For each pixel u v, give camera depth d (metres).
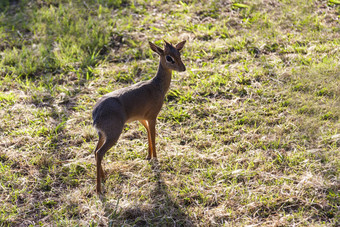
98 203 8.31
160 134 10.52
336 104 10.75
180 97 11.75
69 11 16.92
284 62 12.93
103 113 8.48
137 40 14.84
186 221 7.81
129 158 9.77
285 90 11.55
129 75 12.87
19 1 18.50
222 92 11.91
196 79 12.51
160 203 8.27
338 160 8.96
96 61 13.89
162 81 9.46
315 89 11.42
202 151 9.82
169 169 9.33
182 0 17.20
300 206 7.94
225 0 16.95
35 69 13.48
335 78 11.73
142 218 7.94
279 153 9.37
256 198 8.19
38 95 12.18
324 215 7.69
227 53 13.80
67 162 9.60
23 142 10.29
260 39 14.21
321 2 16.23
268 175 8.83
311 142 9.70
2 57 14.14
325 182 8.38
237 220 7.78
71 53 14.21
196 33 14.90
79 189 8.79
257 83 11.98
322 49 13.23
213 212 7.99
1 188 8.80
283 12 15.68
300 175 8.74
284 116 10.68
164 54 9.30
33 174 9.24
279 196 8.18
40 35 15.62
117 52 14.38
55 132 10.66
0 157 9.76
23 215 8.13
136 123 10.98
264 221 7.71
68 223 7.80
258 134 10.19
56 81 12.98
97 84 12.67
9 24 16.44
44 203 8.43
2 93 12.16
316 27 14.70
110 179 9.01
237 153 9.70
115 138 8.49
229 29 15.16
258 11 15.99
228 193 8.38
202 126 10.66
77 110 11.59
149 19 16.17
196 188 8.59
